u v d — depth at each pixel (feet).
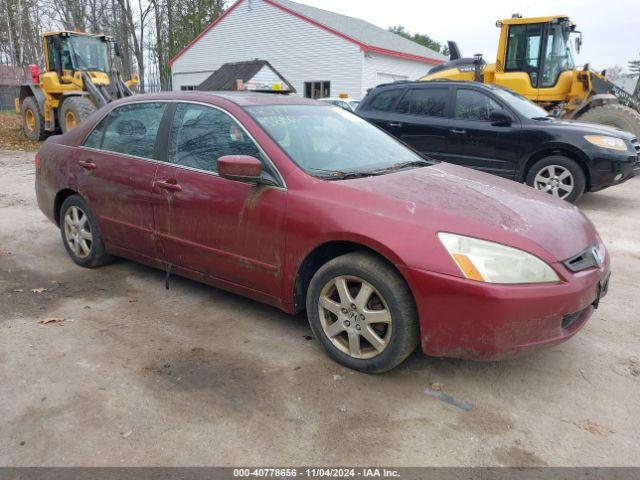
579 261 9.95
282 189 11.14
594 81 34.76
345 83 77.36
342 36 75.92
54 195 16.51
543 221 10.25
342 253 11.10
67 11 115.34
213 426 8.88
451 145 27.27
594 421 9.21
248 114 12.31
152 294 14.35
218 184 12.10
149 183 13.47
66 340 11.71
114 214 14.64
